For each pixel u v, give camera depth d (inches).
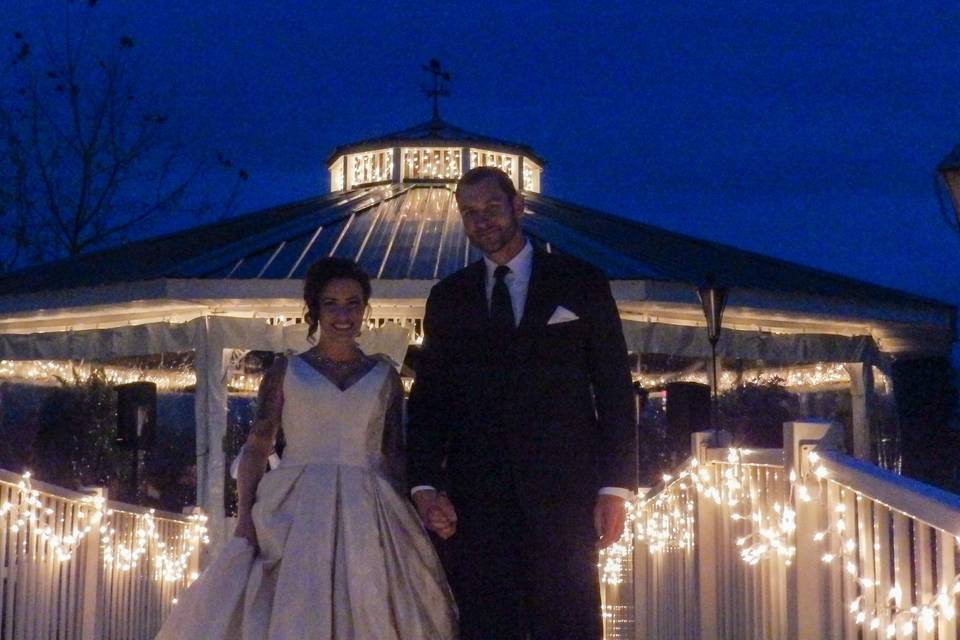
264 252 480.1
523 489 168.1
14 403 563.5
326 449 185.0
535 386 169.8
